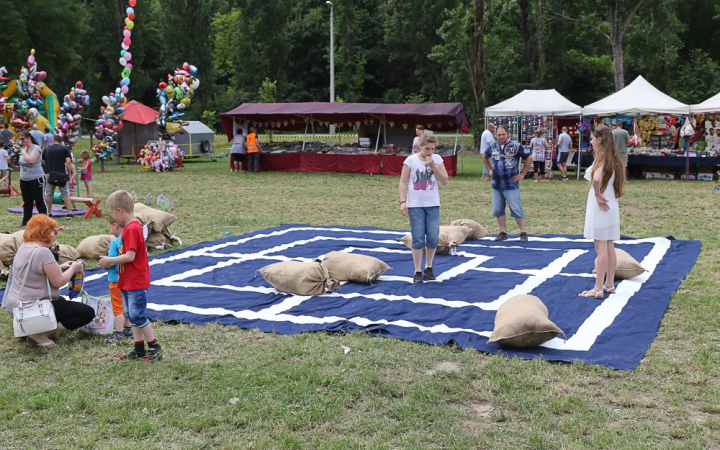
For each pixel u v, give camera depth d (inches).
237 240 426.3
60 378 199.9
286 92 2394.2
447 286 302.2
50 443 160.6
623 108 827.4
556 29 1766.7
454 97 1544.0
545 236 430.9
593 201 277.4
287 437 159.9
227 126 988.6
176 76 1006.4
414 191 305.7
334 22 2162.9
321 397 183.0
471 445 156.3
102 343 233.6
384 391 188.2
